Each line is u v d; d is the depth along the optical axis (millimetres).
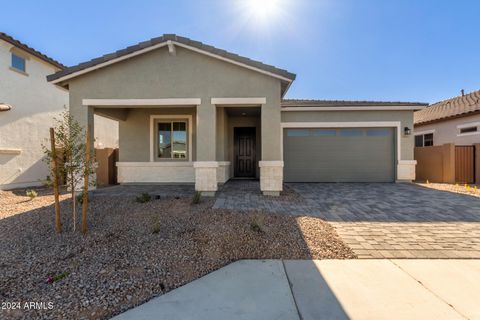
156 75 8523
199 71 8516
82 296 3176
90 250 4336
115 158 12594
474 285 3416
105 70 8516
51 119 13117
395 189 10641
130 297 3188
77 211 6320
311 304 3033
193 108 11562
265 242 4703
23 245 4520
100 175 12031
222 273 3785
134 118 11633
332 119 12617
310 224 5648
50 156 5285
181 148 11727
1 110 10570
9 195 9477
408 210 7090
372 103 12852
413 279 3576
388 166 12758
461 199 8539
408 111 12508
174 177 11570
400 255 4344
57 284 3406
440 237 5113
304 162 12875
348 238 5066
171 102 8508
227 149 12844
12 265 3865
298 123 12656
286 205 7410
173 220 5629
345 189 10641
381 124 12516
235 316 2822
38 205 7352
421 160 14258
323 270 3855
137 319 2787
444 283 3469
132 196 8102
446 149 12969
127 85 8516
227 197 8297
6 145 11016
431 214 6707
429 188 10898
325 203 7855
